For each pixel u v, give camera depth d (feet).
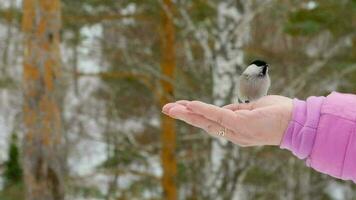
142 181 46.42
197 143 42.57
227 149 32.58
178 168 45.27
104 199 43.21
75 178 41.09
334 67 36.29
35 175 33.01
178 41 42.98
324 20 32.40
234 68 31.76
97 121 44.04
